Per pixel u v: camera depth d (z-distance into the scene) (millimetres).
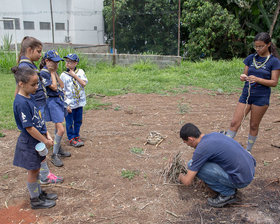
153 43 15172
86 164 4059
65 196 3338
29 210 3102
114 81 9297
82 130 5312
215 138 2916
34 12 18391
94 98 7480
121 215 3010
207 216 2996
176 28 14664
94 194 3373
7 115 5918
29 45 3201
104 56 11750
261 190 3424
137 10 15508
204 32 14289
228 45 15047
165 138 4977
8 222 2904
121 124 5668
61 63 10367
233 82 9453
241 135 5145
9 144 4660
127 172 3793
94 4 20109
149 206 3154
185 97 7738
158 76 9961
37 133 2809
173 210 3092
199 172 3039
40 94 3496
